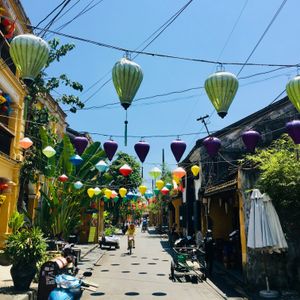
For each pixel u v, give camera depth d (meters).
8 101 13.88
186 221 23.69
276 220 9.30
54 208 16.75
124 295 9.62
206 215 17.67
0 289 8.52
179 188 15.89
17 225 11.71
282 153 10.02
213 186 15.48
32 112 15.81
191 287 10.86
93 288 7.69
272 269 10.20
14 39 4.37
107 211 39.03
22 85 14.70
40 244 8.74
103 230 33.16
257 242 9.12
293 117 16.06
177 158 6.65
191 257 12.78
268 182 9.76
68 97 14.15
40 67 4.45
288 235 10.21
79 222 18.58
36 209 17.11
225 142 17.70
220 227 17.03
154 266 15.43
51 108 20.89
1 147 13.30
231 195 14.77
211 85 4.87
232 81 4.83
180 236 24.38
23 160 14.83
